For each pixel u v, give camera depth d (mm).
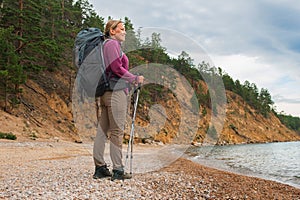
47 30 35844
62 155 13406
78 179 5684
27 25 30578
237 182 7844
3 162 9625
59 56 34469
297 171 15281
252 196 5898
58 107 32125
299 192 7414
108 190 4902
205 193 5543
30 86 31719
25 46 30359
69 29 37562
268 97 121875
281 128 116750
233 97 100312
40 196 4500
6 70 25234
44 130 26625
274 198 6090
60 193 4672
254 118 104438
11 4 31547
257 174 13086
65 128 29328
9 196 4539
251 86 121062
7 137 20766
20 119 26078
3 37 26562
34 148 16609
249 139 85062
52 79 34656
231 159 21375
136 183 5496
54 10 36531
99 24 38562
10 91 26484
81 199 4391
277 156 29359
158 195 4918
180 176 7176
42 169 7648
